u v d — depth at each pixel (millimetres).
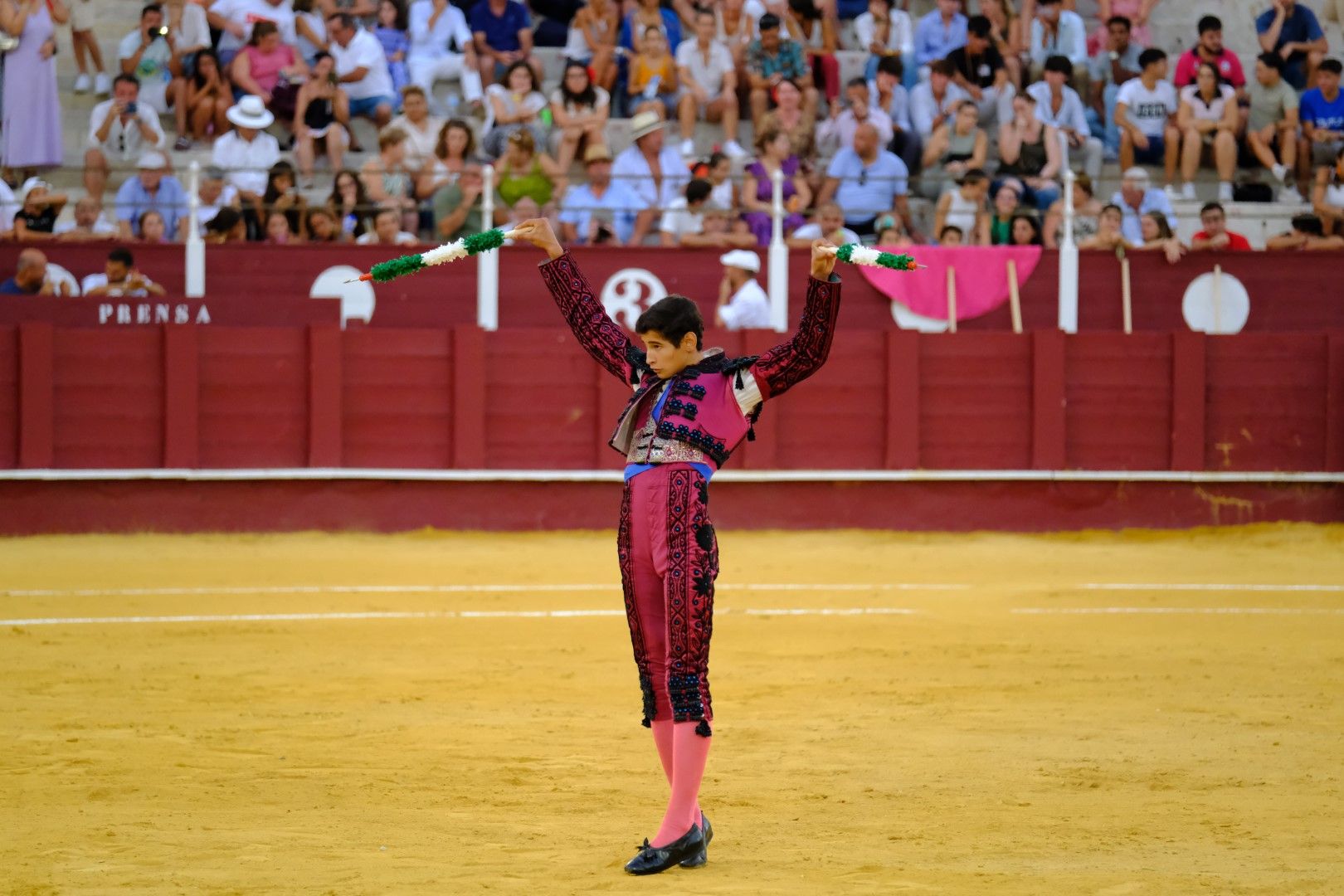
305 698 18594
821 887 10844
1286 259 41531
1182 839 12266
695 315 11812
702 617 11508
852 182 41250
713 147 43844
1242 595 28922
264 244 39125
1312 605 27609
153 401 38219
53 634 23531
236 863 11438
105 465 38062
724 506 39750
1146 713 17797
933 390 40062
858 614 26250
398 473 38906
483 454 39031
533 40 45375
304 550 35531
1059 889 10773
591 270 39531
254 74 42312
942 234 41156
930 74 43094
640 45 43844
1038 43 45094
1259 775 14594
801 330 11688
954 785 14203
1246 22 49031
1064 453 40156
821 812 13195
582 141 41438
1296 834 12430
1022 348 40062
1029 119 42250
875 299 40750
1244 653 22219
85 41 43656
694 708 11422
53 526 37969
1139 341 40312
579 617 25797
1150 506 40500
